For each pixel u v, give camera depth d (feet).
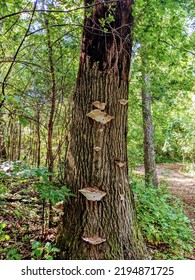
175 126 46.37
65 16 11.66
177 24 12.45
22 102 10.90
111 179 8.82
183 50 13.33
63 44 13.44
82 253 8.16
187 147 49.88
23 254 8.48
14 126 18.45
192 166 51.88
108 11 8.92
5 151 17.67
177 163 66.44
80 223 8.50
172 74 19.03
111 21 8.76
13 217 10.66
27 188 12.27
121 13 9.15
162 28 12.78
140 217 12.70
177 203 23.11
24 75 14.46
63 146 14.92
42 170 8.20
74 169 8.95
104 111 8.83
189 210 23.89
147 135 26.55
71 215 8.73
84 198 8.59
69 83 14.47
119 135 9.11
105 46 8.89
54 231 9.94
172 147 55.67
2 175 8.54
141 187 18.35
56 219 10.82
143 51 14.53
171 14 12.23
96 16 8.89
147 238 11.75
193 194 31.99
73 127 9.27
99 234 8.35
